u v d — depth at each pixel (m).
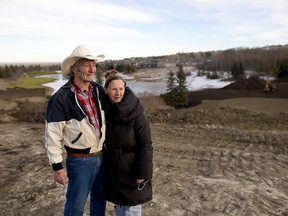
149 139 2.80
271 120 12.85
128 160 2.82
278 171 6.72
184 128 11.15
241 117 13.28
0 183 5.38
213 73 91.38
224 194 4.99
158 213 4.19
